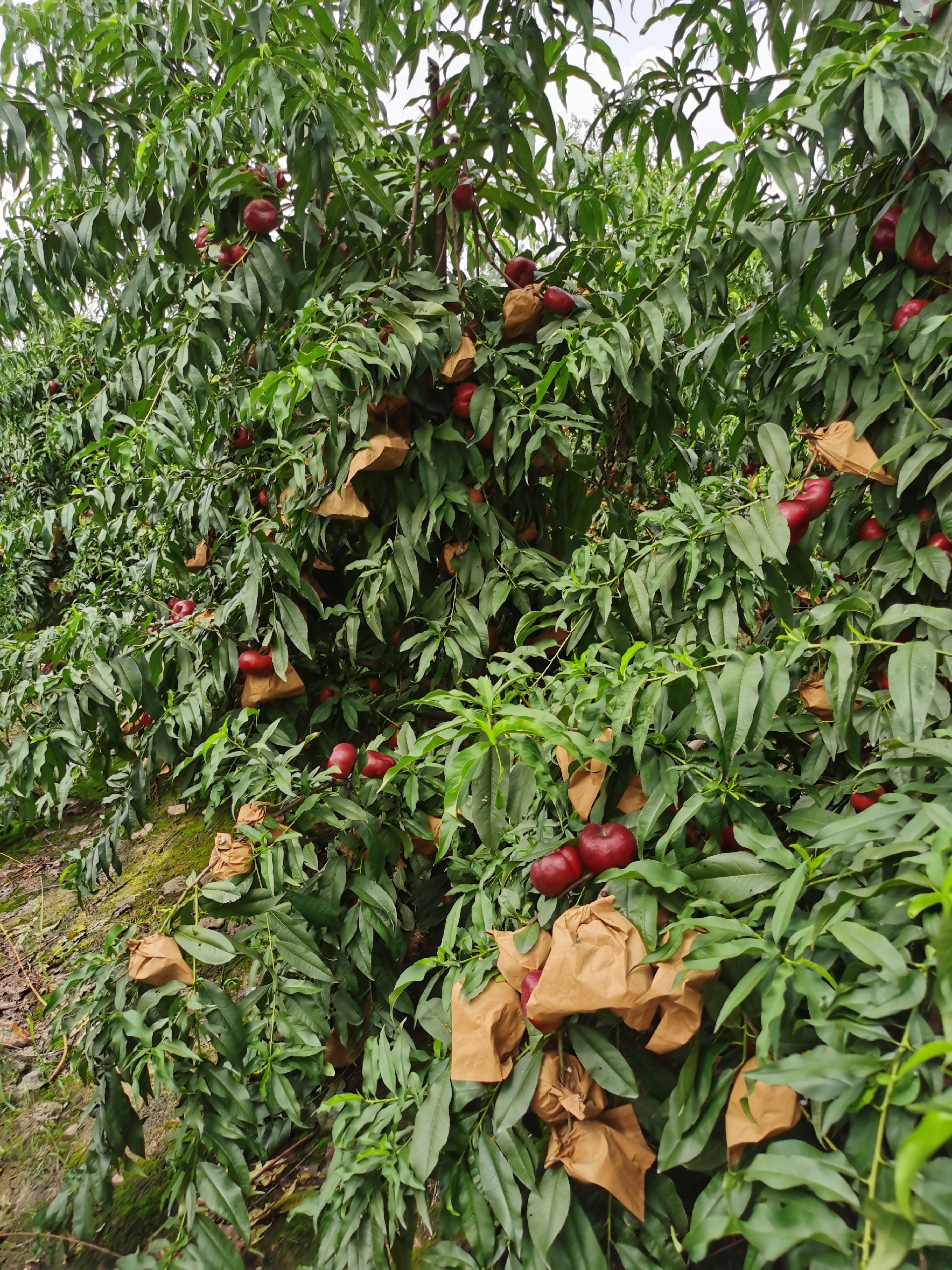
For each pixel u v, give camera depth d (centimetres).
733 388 192
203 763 187
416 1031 177
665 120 164
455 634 170
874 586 138
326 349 138
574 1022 101
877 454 138
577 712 106
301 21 152
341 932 152
